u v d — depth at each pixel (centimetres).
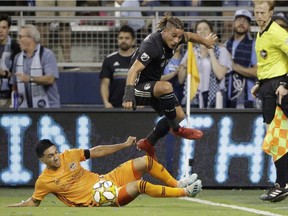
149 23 4012
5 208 2495
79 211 2375
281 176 2806
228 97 3747
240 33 3747
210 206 2659
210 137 3488
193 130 2681
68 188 2552
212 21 3988
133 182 2550
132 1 4272
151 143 2705
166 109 2602
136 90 2598
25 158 3512
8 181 3516
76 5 4306
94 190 2545
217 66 3703
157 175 2673
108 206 2553
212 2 4238
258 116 3488
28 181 3519
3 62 3759
